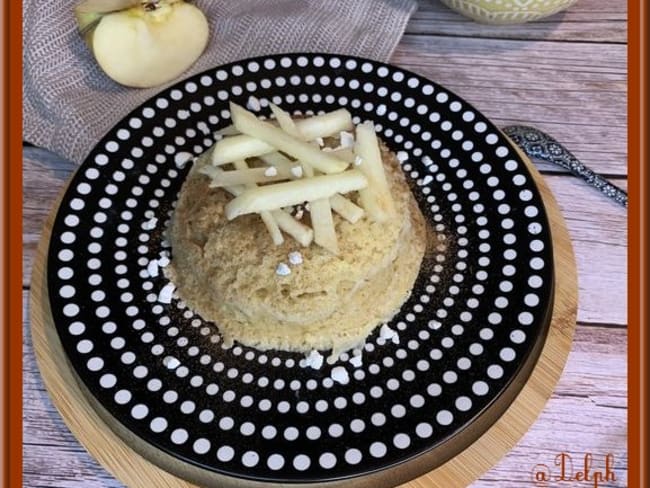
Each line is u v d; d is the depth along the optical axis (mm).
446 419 224
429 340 246
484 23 359
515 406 237
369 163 248
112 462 227
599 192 301
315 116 264
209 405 230
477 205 277
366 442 220
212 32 358
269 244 244
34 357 260
